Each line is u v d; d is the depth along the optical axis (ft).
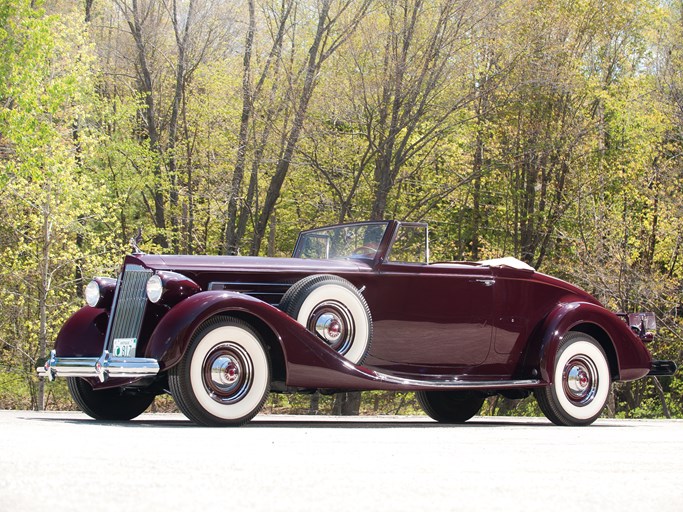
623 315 28.81
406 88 89.25
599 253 88.79
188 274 22.79
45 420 22.62
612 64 110.42
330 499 7.62
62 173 78.89
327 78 92.94
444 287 25.21
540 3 96.89
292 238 120.26
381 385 22.66
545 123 102.78
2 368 93.50
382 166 92.99
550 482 9.48
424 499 7.82
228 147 108.37
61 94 78.43
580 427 24.71
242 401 20.77
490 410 105.70
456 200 114.52
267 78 102.12
